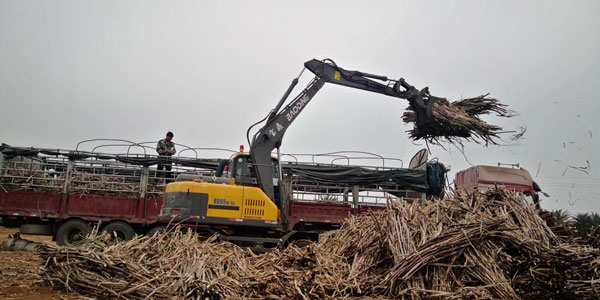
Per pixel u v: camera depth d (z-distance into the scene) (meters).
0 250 12.16
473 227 6.89
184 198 11.03
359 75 13.77
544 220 7.86
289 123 12.88
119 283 6.05
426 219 7.52
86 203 12.84
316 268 6.89
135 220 12.91
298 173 12.89
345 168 13.08
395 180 13.10
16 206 12.65
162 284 6.05
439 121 12.92
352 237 8.28
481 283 6.58
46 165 13.14
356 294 6.68
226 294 6.08
